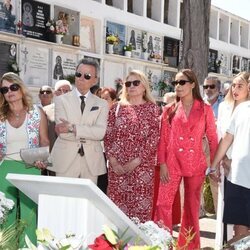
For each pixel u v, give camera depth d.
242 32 24.77
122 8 15.88
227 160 4.34
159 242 2.01
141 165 4.29
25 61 12.43
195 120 4.38
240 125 3.99
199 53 8.42
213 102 6.63
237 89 4.59
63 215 1.87
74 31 13.84
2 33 11.71
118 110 4.36
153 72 17.14
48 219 1.89
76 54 13.88
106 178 4.70
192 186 4.41
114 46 15.35
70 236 1.73
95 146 4.27
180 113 4.42
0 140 3.84
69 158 4.17
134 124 4.29
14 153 3.81
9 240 1.79
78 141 4.18
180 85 4.37
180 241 4.25
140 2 16.80
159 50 17.55
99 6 14.76
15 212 2.89
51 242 1.68
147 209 4.32
